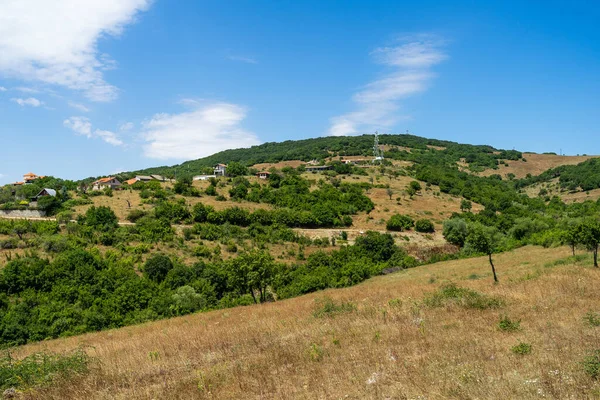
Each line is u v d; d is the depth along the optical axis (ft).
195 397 26.73
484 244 82.99
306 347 37.27
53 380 32.30
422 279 121.39
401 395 23.18
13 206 220.23
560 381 22.81
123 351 46.24
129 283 142.41
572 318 38.83
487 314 44.14
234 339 44.62
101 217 202.18
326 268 176.04
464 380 24.04
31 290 132.87
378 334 38.37
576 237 101.96
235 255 187.83
